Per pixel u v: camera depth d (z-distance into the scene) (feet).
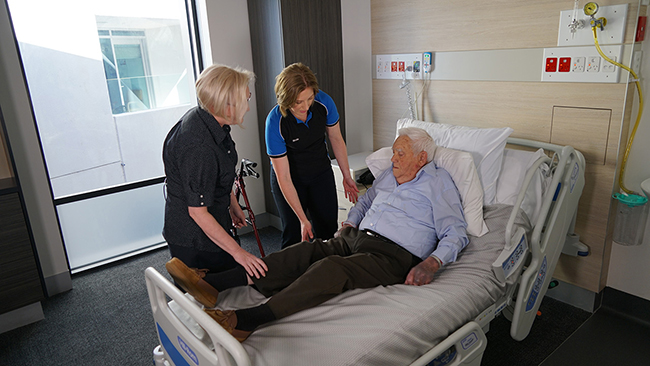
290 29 9.89
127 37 9.93
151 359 7.15
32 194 8.76
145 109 10.53
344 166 8.47
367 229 6.65
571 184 6.76
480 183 6.93
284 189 7.56
